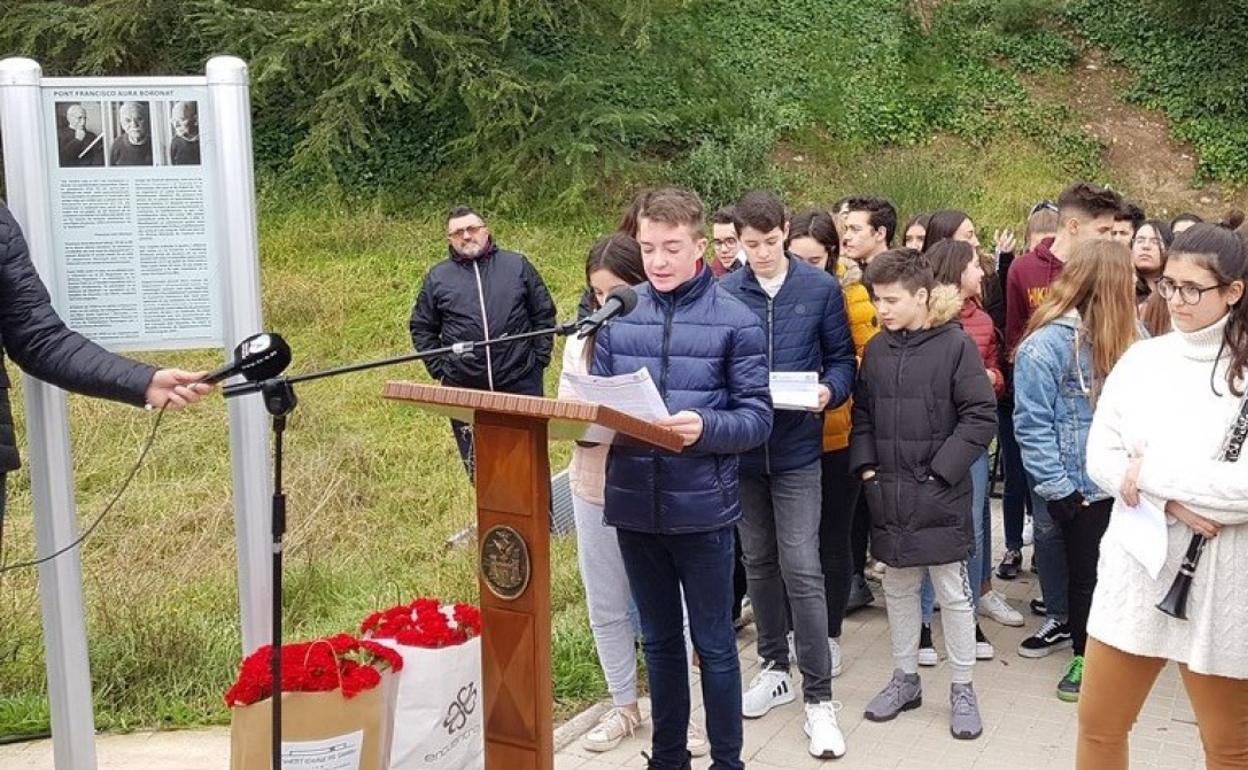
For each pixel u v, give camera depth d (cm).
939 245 534
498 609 301
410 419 848
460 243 648
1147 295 557
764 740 430
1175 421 300
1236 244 296
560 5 1427
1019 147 1622
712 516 338
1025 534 666
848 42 1711
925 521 424
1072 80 1725
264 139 1443
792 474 424
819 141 1571
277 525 290
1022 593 588
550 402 270
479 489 299
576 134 1390
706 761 414
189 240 368
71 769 374
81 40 1448
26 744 438
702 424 320
